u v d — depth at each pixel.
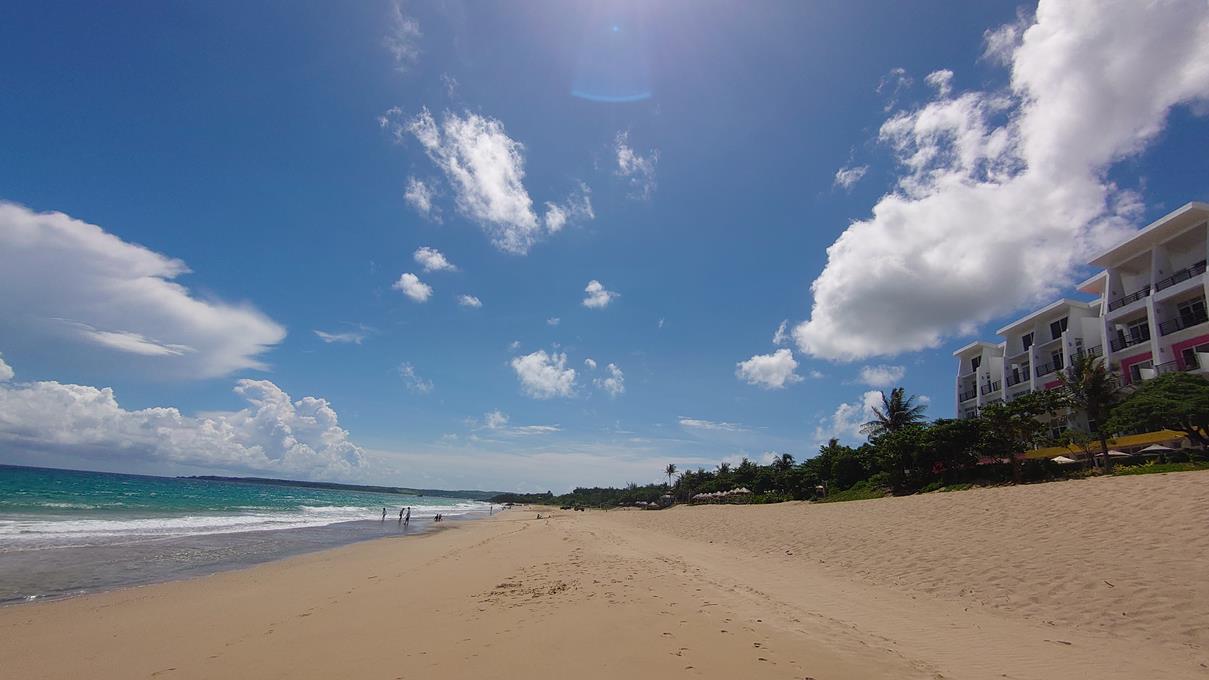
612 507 122.75
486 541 29.31
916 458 34.34
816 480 50.75
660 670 6.59
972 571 12.12
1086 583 10.11
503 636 8.25
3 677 7.50
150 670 7.58
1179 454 23.78
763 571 14.44
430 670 6.87
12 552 20.38
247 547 25.30
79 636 9.70
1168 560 10.25
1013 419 28.92
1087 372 29.94
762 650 7.32
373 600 12.22
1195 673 6.61
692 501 85.69
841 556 15.80
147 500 61.03
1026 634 8.26
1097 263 36.69
